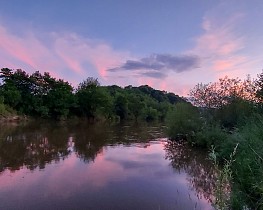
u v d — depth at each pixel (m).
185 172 15.09
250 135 11.45
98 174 14.53
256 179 7.74
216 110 25.92
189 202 10.33
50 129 42.81
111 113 85.62
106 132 39.56
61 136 32.69
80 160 18.22
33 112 68.06
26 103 66.62
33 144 25.39
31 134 34.12
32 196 11.02
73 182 13.00
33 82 72.06
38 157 19.16
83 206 10.02
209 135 22.47
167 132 30.31
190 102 29.00
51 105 70.12
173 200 10.59
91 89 79.44
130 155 20.36
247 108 22.56
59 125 53.06
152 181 13.27
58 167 16.08
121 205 10.14
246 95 24.73
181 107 28.94
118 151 22.11
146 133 38.59
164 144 26.39
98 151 22.02
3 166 16.25
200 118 26.73
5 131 37.12
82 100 77.62
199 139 23.66
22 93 68.81
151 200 10.62
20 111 64.56
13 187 12.17
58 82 75.31
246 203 7.73
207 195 11.04
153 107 105.94
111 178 13.76
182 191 11.68
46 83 74.06
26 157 19.12
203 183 12.80
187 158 19.25
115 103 91.56
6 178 13.60
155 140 29.67
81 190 11.81
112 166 16.52
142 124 64.06
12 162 17.41
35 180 13.30
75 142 27.44
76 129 44.19
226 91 27.36
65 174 14.48
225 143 15.73
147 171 15.34
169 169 15.88
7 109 61.25
